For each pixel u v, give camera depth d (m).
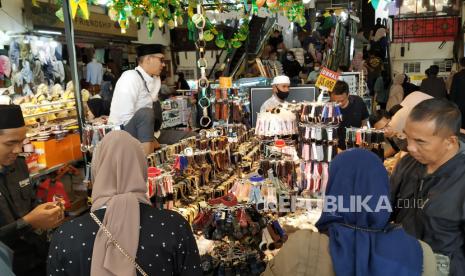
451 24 10.38
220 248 1.96
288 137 2.75
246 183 2.07
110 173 1.40
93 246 1.29
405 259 1.12
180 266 1.40
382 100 9.36
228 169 3.04
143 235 1.33
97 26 8.05
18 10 6.20
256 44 9.73
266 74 7.73
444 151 1.54
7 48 5.98
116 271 1.25
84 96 5.66
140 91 3.27
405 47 10.84
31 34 6.40
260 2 4.21
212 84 5.07
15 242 2.03
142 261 1.30
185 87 9.90
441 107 1.50
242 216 1.89
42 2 6.59
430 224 1.57
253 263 1.89
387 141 3.06
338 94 3.80
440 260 1.24
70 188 4.68
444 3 10.30
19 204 2.13
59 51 6.96
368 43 10.70
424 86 7.65
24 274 2.04
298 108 2.75
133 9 4.52
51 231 2.44
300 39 12.07
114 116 3.19
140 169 1.44
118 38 8.79
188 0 4.52
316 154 2.51
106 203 1.35
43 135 4.36
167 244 1.34
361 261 1.10
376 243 1.15
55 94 5.41
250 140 3.66
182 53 11.77
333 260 1.12
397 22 10.79
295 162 2.47
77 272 1.29
